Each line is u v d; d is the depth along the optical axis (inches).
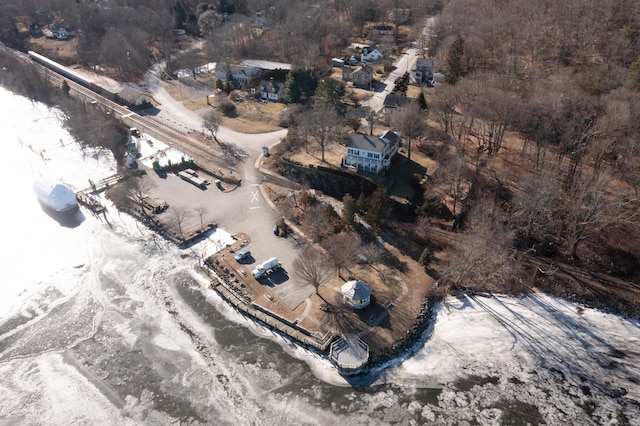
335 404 2026.3
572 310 2443.4
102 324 2461.9
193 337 2368.4
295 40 5890.8
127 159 3850.9
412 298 2524.6
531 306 2484.0
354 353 2206.0
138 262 2869.1
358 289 2412.6
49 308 2568.9
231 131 4323.3
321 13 6860.2
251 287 2610.7
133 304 2576.3
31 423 1994.3
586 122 3203.7
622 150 2962.6
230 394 2084.2
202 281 2704.2
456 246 2819.9
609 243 2746.1
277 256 2834.6
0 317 2516.0
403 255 2815.0
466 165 3260.3
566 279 2591.0
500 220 2888.8
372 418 1967.3
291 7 7352.4
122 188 3432.6
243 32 6481.3
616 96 3142.2
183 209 3287.4
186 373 2186.3
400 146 3686.0
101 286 2701.8
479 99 3353.8
